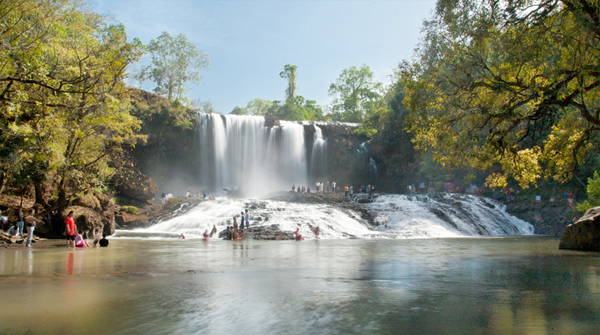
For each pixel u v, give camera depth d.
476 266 11.33
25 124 16.53
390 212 36.62
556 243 23.12
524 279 8.73
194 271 10.28
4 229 22.95
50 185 29.00
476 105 14.57
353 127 70.25
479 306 6.03
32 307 6.04
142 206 41.78
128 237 28.86
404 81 14.77
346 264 11.94
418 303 6.27
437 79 13.98
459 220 35.94
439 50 13.49
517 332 4.66
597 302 6.30
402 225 34.03
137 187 41.38
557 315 5.47
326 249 18.23
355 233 31.03
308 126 67.38
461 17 12.77
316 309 5.89
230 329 4.85
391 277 9.09
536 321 5.15
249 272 10.05
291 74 102.88
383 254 15.53
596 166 34.81
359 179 67.06
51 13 14.34
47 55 15.03
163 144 57.66
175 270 10.48
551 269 10.53
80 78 13.70
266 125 64.69
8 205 24.61
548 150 17.08
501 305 6.09
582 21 10.73
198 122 60.06
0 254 15.26
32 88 13.34
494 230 36.03
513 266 11.26
